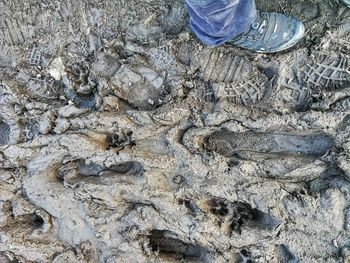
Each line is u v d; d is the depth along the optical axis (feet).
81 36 2.85
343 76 2.49
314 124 2.41
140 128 2.59
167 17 2.74
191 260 2.68
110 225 2.65
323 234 2.45
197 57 2.62
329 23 2.53
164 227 2.58
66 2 2.88
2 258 2.90
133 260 2.66
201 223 2.51
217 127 2.54
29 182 2.71
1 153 2.73
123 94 2.71
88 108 2.72
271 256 2.53
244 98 2.58
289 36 2.45
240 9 2.30
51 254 2.76
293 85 2.54
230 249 2.56
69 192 2.67
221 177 2.52
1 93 2.83
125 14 2.79
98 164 2.67
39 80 2.89
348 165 2.38
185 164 2.55
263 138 2.61
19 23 2.94
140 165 2.64
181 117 2.57
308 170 2.45
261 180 2.48
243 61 2.58
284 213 2.47
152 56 2.68
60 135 2.65
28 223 2.84
